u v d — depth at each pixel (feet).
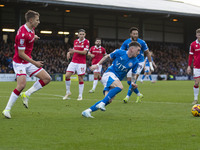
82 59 40.93
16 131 19.69
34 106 33.06
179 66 168.04
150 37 172.35
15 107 32.01
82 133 19.24
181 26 180.04
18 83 25.17
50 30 146.41
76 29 152.56
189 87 74.95
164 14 134.62
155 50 166.61
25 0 102.83
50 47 140.87
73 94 50.21
